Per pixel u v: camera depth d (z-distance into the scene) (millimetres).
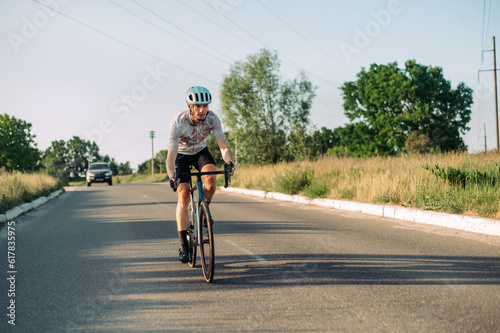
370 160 18078
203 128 4887
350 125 53219
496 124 35594
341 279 4320
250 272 4715
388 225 7961
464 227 7137
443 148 46906
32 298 3975
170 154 4723
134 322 3297
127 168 138750
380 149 50062
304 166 17297
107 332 3123
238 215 10062
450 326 3039
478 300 3562
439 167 10438
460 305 3455
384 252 5547
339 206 11188
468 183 9062
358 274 4496
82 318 3420
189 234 4969
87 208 13219
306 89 35969
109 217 10461
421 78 50312
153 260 5500
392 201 9930
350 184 12203
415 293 3803
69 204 15156
